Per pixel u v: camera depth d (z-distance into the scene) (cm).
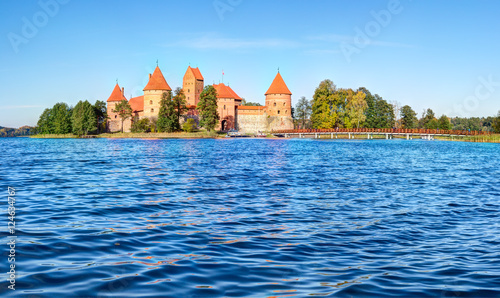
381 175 2923
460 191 2150
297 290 731
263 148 6681
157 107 12731
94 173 2798
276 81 13600
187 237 1088
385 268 862
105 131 13750
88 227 1180
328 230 1206
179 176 2644
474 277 812
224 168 3241
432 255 966
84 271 805
